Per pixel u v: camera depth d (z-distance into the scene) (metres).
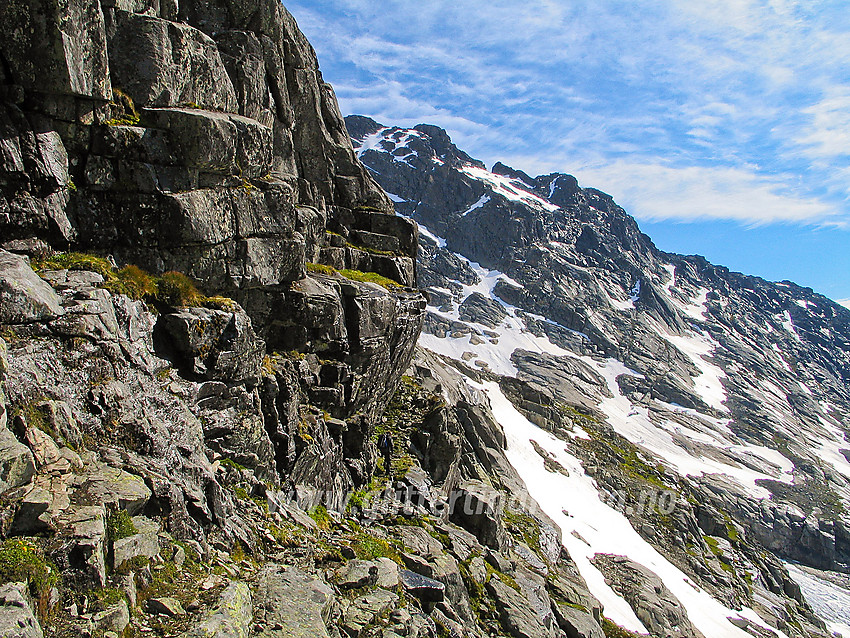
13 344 11.89
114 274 16.75
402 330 34.91
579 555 51.22
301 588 13.32
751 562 75.00
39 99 15.42
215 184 20.41
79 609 8.96
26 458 9.62
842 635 78.31
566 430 94.31
